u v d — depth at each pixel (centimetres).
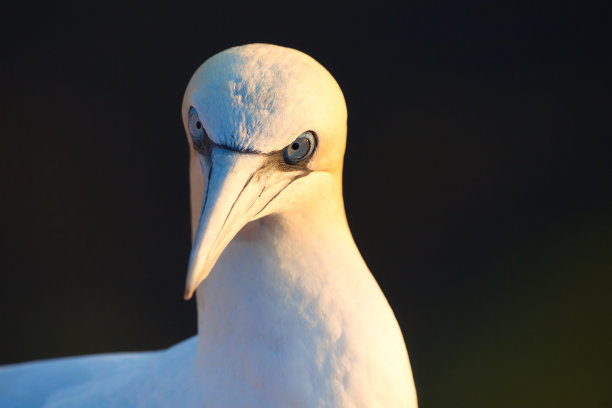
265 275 468
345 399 464
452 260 1234
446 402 1102
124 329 1166
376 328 473
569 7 1364
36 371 655
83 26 1355
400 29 1351
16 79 1318
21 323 1173
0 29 1346
